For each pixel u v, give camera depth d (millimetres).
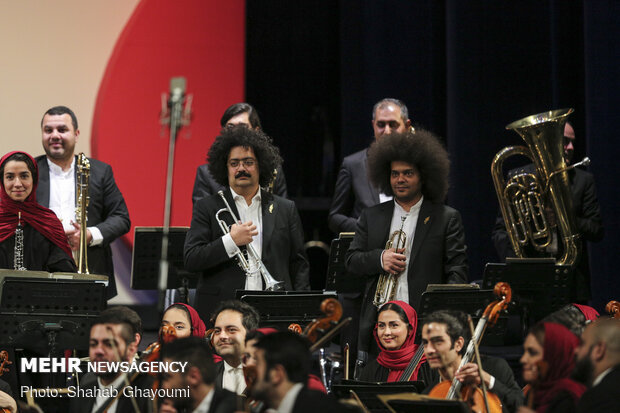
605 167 14641
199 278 10453
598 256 14672
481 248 16031
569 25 15758
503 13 16266
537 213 11578
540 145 11312
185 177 15281
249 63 18000
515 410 7746
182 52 15398
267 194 10422
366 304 10242
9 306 8812
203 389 6512
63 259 10359
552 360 6551
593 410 5945
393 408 6547
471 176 16125
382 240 10234
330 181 17750
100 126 14984
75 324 8914
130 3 15219
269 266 10094
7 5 14695
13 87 14703
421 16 16812
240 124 10578
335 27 18125
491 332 9477
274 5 18031
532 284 10055
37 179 10484
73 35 14969
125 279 15102
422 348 9164
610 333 6344
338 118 18062
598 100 14719
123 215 11867
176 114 7762
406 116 12367
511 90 16234
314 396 6004
